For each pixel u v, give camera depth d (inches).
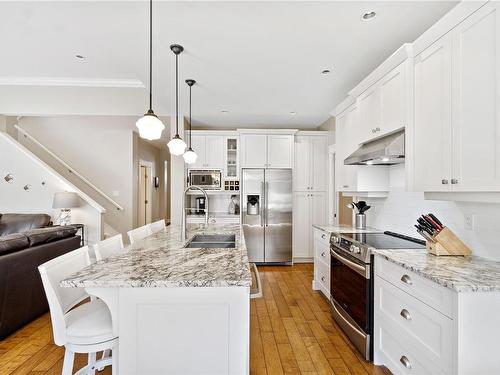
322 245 124.5
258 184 179.8
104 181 230.7
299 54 94.3
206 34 82.0
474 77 56.1
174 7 70.0
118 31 81.7
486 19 53.3
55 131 227.0
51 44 105.8
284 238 179.9
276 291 134.1
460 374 49.5
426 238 74.3
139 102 164.1
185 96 136.4
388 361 71.3
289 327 99.2
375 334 77.4
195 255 67.6
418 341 59.7
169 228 118.7
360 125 105.3
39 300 103.3
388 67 84.3
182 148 104.0
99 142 230.7
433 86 68.0
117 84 159.9
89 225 179.9
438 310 54.2
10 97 161.5
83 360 78.3
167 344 50.0
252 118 180.5
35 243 103.9
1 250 89.5
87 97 163.3
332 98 139.6
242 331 50.5
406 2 68.2
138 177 251.8
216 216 180.9
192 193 187.5
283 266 178.5
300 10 71.1
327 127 186.7
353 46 89.0
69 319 56.5
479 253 68.7
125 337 49.7
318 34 82.1
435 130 67.4
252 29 79.4
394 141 80.0
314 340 90.7
